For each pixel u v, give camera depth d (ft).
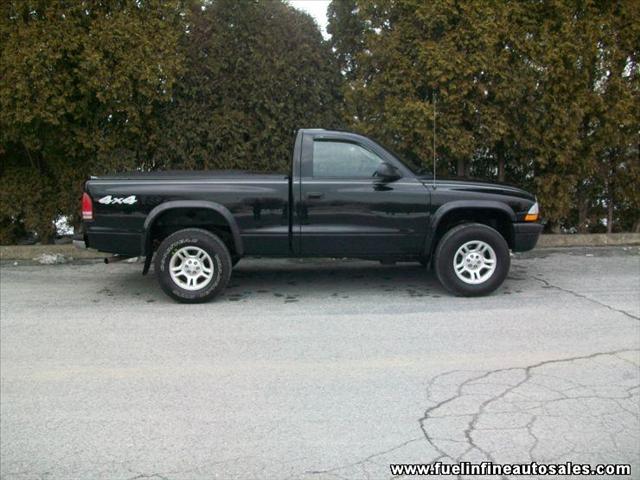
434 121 28.07
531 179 33.19
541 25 30.35
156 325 19.45
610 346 16.97
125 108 28.89
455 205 22.03
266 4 30.89
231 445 11.77
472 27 29.22
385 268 28.22
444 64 29.04
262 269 28.27
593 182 34.04
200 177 22.12
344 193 21.83
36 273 27.63
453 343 17.38
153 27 29.04
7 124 28.53
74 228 32.48
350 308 21.29
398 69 30.35
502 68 29.78
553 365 15.55
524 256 30.83
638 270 27.22
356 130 31.53
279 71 31.01
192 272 21.99
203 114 30.83
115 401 13.80
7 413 13.28
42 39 27.43
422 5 29.40
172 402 13.70
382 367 15.58
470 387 14.24
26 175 31.60
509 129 30.76
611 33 31.01
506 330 18.49
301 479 10.60
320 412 13.08
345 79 33.30
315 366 15.74
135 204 21.52
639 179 33.17
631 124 31.73
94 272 27.86
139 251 21.80
